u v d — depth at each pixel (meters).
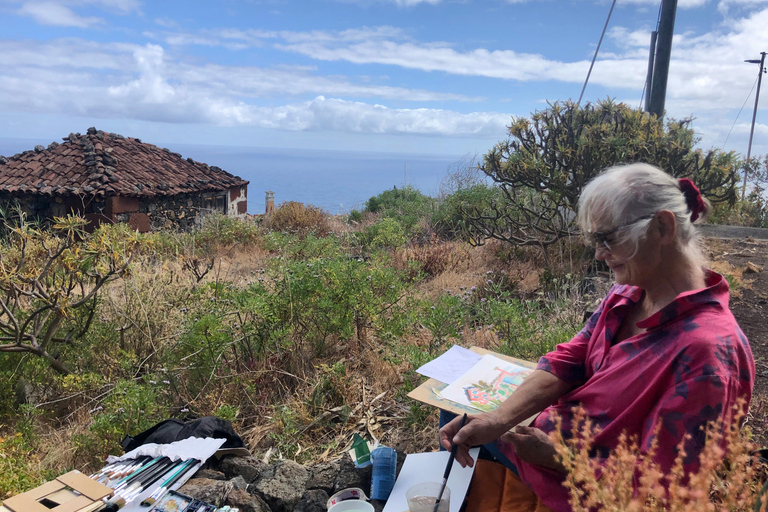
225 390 4.34
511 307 4.82
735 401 1.60
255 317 5.18
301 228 13.43
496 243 8.93
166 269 6.80
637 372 1.79
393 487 2.44
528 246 8.41
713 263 6.19
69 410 4.55
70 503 2.41
